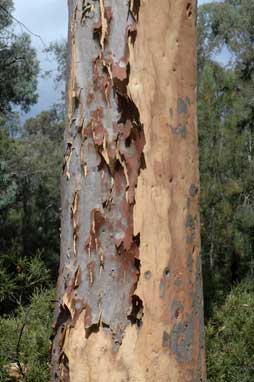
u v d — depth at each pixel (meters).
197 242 2.78
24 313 4.09
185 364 2.69
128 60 2.71
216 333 4.53
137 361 2.64
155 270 2.66
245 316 4.63
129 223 2.67
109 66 2.71
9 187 19.00
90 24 2.75
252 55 17.34
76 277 2.71
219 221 10.15
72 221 2.74
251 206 10.41
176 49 2.77
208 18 21.39
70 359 2.70
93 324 2.67
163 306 2.66
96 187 2.70
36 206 21.30
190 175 2.76
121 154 2.68
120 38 2.72
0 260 4.06
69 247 2.75
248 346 4.39
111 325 2.65
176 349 2.67
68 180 2.78
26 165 22.48
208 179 10.38
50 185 22.44
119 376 2.64
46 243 19.62
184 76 2.78
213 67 10.51
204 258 9.81
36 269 4.09
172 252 2.69
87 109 2.74
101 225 2.68
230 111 10.64
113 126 2.70
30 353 3.91
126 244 2.66
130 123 2.69
